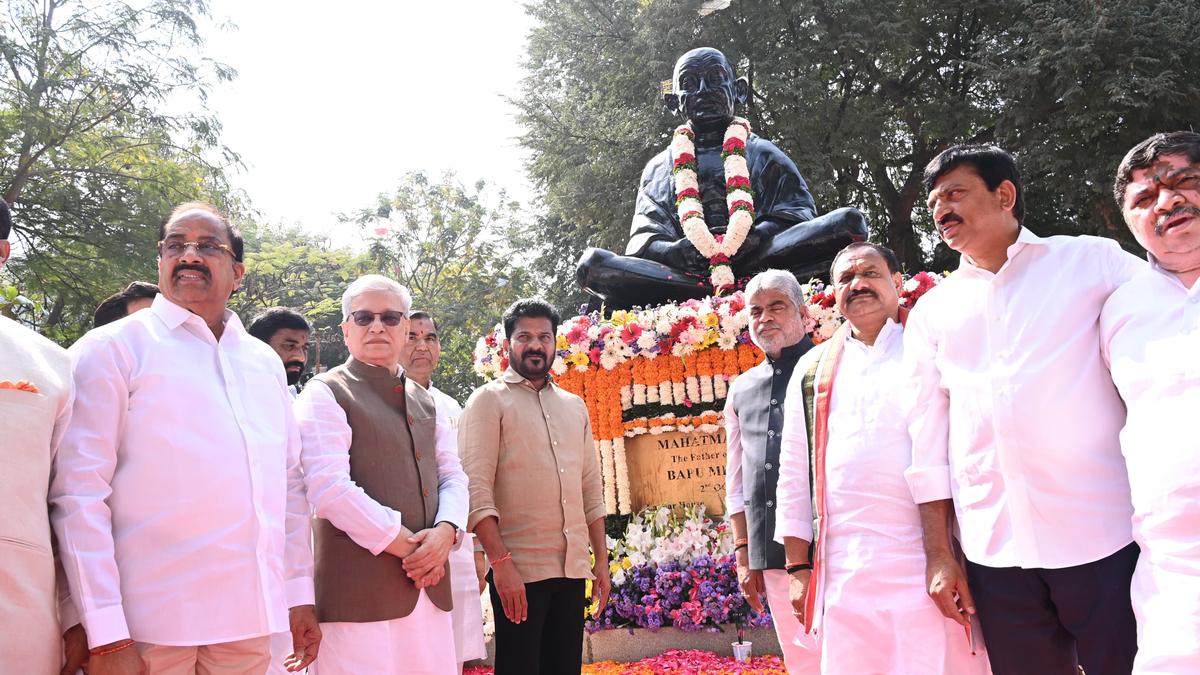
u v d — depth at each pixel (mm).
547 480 3859
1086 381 2594
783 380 3768
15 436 2191
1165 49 15438
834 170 18734
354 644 3049
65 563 2297
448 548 3234
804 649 3609
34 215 17062
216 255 2799
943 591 2729
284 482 2826
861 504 2982
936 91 19078
